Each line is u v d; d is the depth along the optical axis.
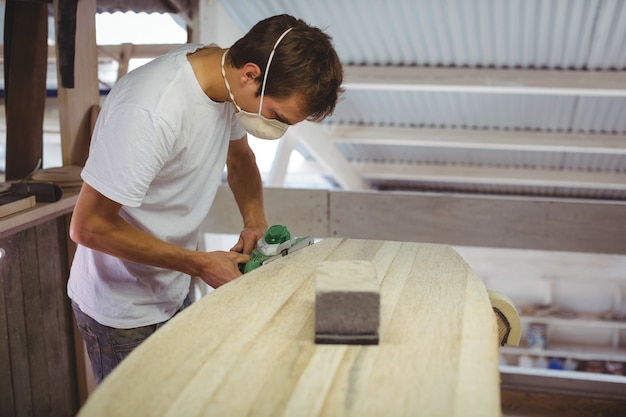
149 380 0.94
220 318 1.14
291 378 0.94
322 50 1.28
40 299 2.28
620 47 3.97
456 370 0.96
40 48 2.34
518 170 6.68
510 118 5.35
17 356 2.24
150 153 1.31
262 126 1.41
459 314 1.16
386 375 0.95
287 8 3.87
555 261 7.39
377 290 1.02
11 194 1.97
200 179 1.56
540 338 7.11
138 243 1.41
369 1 3.70
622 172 6.47
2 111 3.68
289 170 6.94
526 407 2.54
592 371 6.90
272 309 1.17
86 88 2.44
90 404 0.88
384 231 2.92
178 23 3.86
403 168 6.91
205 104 1.42
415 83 4.48
